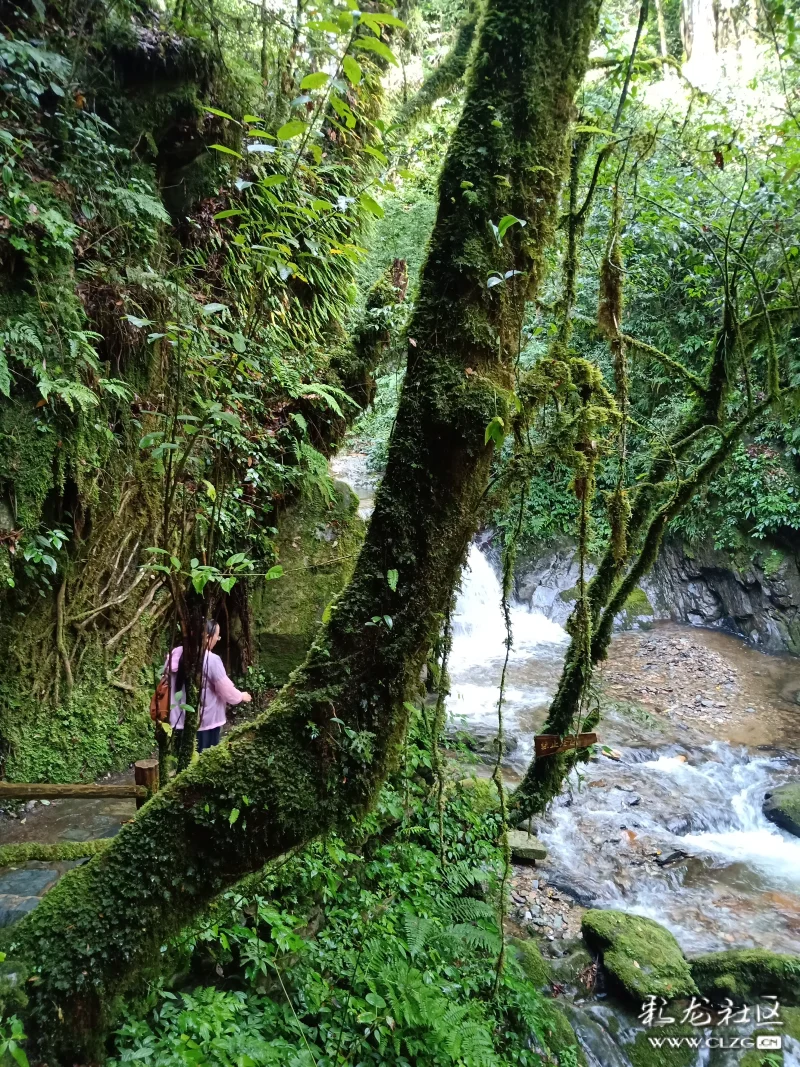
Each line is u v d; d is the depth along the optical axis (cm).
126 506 402
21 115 337
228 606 457
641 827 512
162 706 249
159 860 183
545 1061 294
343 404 498
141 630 426
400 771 355
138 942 182
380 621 182
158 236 400
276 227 253
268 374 435
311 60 466
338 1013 246
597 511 912
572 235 207
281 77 448
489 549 1062
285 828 184
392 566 186
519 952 364
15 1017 164
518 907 416
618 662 846
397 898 320
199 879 184
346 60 149
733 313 263
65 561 372
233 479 394
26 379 324
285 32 449
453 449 180
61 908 185
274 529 468
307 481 492
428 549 185
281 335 476
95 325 369
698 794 564
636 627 962
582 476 200
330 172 489
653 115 542
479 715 659
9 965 177
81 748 391
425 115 398
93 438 369
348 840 303
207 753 191
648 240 571
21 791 267
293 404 465
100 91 379
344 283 571
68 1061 180
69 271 343
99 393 367
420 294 183
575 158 209
